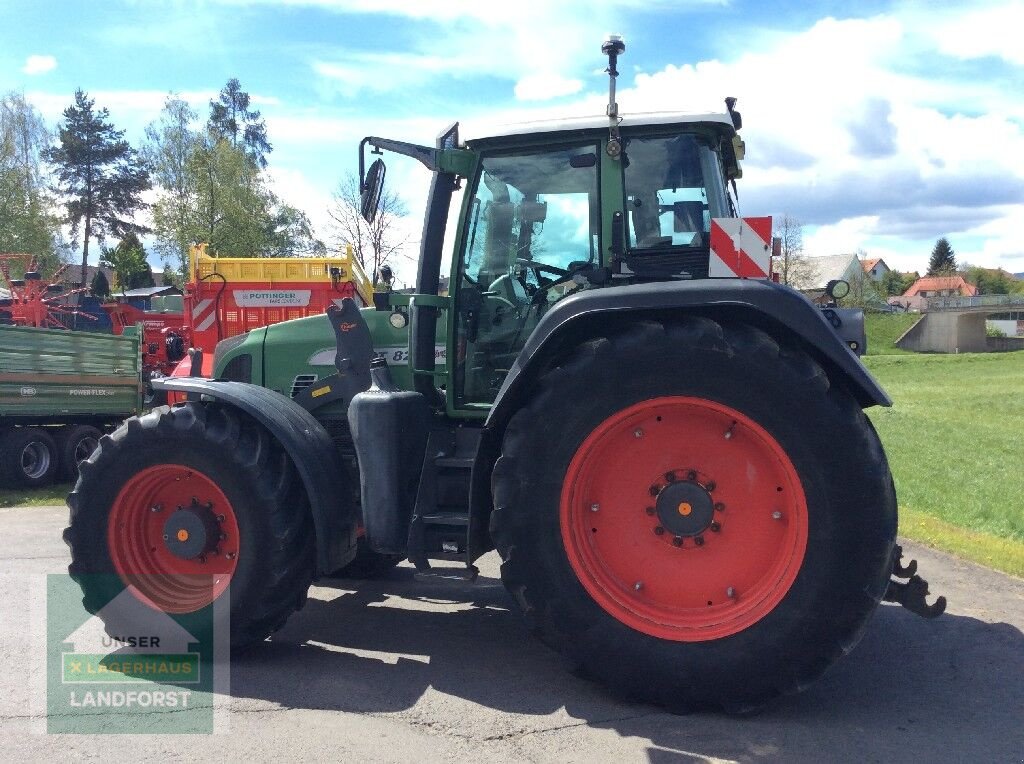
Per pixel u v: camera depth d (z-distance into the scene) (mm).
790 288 3301
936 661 3871
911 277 120438
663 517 3416
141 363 11641
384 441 3811
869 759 2920
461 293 4266
